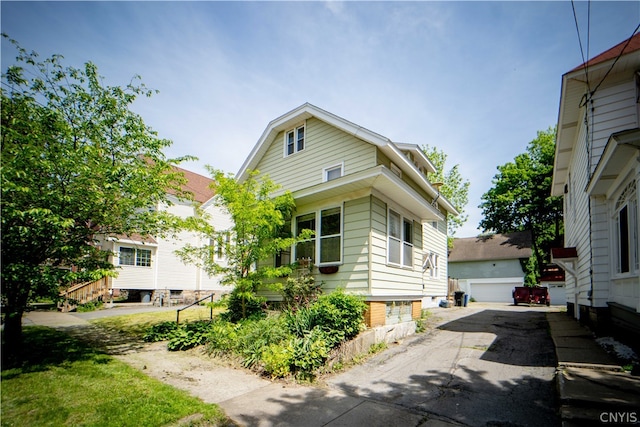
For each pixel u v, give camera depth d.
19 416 3.64
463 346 7.56
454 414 4.08
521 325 10.21
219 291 19.75
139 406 3.96
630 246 5.79
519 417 3.95
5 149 5.26
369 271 8.16
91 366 5.54
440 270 18.84
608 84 7.89
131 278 16.25
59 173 5.52
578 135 9.95
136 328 9.39
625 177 5.95
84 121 6.52
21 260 5.57
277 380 5.35
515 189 31.08
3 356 5.80
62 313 12.48
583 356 5.63
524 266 26.41
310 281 8.77
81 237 6.33
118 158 6.97
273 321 7.09
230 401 4.43
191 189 20.03
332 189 8.62
